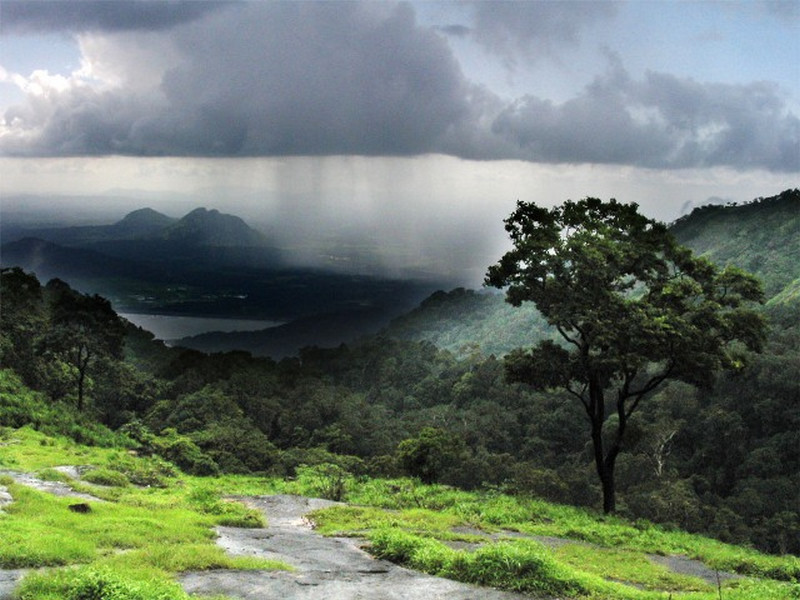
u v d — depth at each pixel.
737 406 70.75
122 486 22.22
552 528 20.86
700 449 67.81
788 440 63.62
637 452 65.75
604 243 26.48
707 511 47.31
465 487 41.62
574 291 26.72
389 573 11.30
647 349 25.23
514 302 27.92
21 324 53.12
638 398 27.56
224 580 10.02
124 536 12.00
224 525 16.25
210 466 37.31
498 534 18.66
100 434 39.53
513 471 43.81
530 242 26.48
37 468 23.16
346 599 9.45
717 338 26.41
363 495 25.75
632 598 10.52
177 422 62.97
